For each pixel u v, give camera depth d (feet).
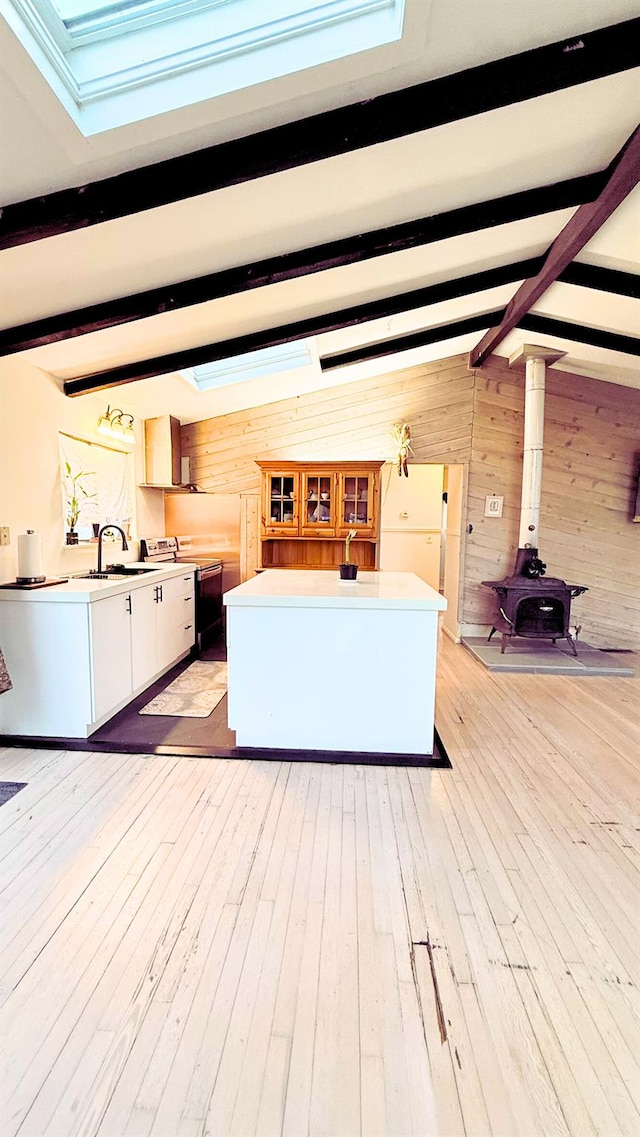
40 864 6.26
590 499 17.97
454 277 11.92
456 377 18.22
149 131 5.43
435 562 21.84
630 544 18.02
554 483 17.95
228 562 19.12
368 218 8.32
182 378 13.69
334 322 12.23
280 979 4.75
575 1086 3.90
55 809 7.45
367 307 12.23
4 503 9.89
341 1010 4.46
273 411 18.69
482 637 18.60
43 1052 4.07
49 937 5.17
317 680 9.25
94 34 4.77
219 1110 3.71
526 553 16.33
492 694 12.93
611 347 14.47
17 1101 3.74
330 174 6.93
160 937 5.20
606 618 18.22
